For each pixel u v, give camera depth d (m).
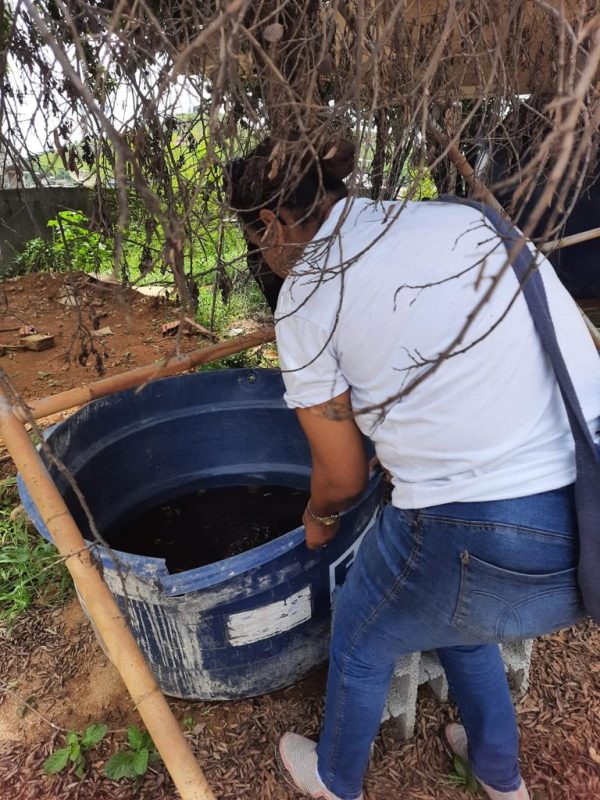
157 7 1.14
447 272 0.94
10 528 2.46
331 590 1.67
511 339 0.93
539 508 0.97
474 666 1.32
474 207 1.05
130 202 1.45
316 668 1.84
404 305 0.94
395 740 1.66
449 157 1.46
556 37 1.18
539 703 1.73
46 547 2.30
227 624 1.55
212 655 1.62
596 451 0.94
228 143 1.17
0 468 2.91
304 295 1.01
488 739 1.39
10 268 5.24
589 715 1.69
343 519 1.56
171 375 2.31
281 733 1.68
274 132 1.00
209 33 0.60
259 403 2.40
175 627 1.56
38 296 5.07
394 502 1.10
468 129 1.56
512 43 1.19
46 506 1.11
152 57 0.99
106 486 2.20
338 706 1.30
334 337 0.99
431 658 1.70
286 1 0.84
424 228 0.98
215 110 0.75
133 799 1.55
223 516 2.36
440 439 0.97
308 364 0.93
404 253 0.96
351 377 1.02
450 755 1.62
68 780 1.61
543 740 1.64
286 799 1.53
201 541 2.24
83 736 1.70
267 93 1.10
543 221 2.00
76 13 1.12
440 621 1.08
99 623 1.03
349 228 1.00
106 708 1.79
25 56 1.17
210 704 1.78
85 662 1.93
